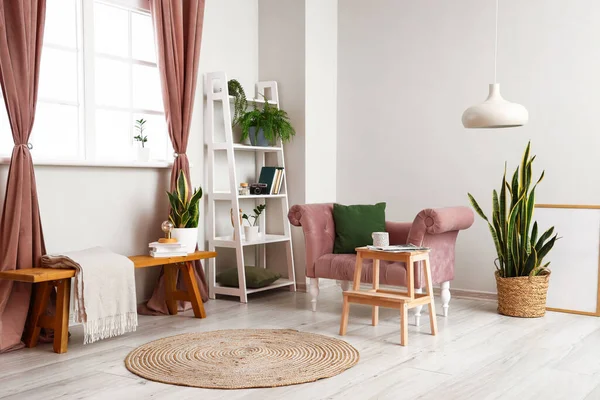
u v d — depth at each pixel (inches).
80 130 173.3
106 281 148.9
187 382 120.6
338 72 235.6
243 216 215.8
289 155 225.5
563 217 187.2
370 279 174.1
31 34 151.2
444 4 211.9
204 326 167.9
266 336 155.9
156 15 185.8
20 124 149.4
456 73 210.4
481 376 124.9
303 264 223.0
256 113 213.6
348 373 127.0
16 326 147.2
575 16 188.7
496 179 203.2
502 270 185.2
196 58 196.2
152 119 196.5
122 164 177.9
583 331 162.4
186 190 185.5
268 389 117.6
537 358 137.4
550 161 193.6
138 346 147.4
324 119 230.5
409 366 131.6
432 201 216.2
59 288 144.5
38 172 160.9
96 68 179.9
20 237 149.6
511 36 199.8
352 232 189.5
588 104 187.2
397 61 222.4
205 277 207.5
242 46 224.1
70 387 118.6
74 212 169.6
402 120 221.8
